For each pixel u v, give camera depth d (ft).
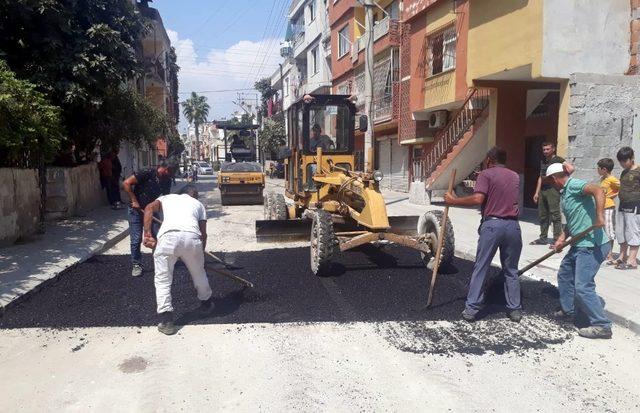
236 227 39.50
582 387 12.76
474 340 15.55
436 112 56.49
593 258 15.62
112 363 14.10
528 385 12.84
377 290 20.20
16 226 29.89
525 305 18.54
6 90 27.40
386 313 17.71
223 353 14.67
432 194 55.31
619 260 23.02
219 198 67.62
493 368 13.76
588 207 15.79
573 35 31.40
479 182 16.74
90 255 27.27
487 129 44.34
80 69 35.65
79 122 44.27
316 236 21.90
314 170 30.83
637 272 22.08
